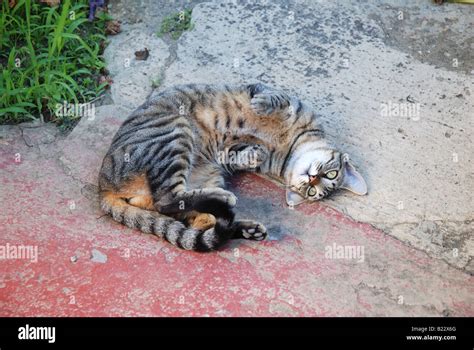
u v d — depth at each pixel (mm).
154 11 3186
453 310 2691
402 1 3221
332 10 3191
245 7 3191
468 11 3201
